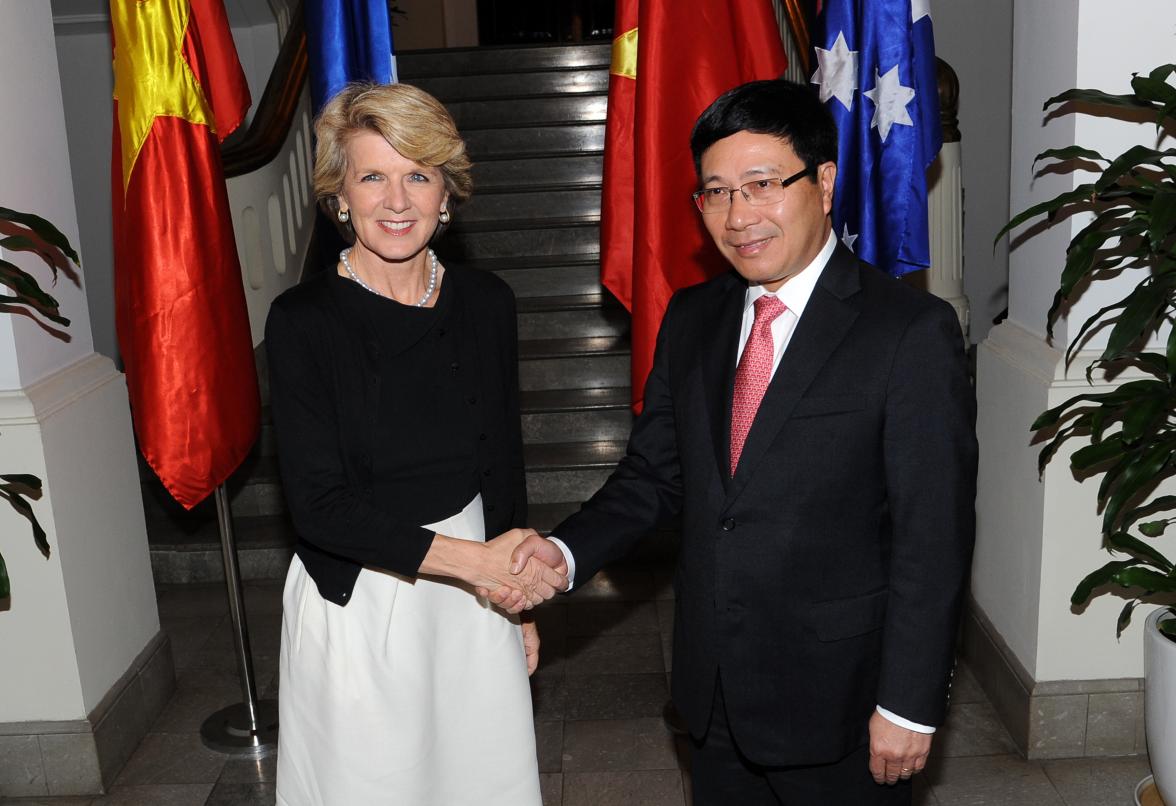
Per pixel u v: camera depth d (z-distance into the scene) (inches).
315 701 77.3
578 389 196.2
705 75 114.0
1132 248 105.4
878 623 69.0
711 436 71.0
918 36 116.7
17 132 111.1
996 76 221.8
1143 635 112.7
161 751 126.4
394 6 302.8
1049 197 111.0
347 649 76.0
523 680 82.2
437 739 79.2
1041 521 112.8
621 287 123.3
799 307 68.7
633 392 119.7
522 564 72.6
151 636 134.3
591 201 227.9
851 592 68.6
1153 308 88.6
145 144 113.0
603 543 77.5
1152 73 91.7
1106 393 105.7
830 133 66.0
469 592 79.3
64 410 114.7
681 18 113.7
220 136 126.9
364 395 74.7
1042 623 114.7
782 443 67.3
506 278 213.3
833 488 67.1
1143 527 97.9
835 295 67.7
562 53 259.9
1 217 99.5
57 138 118.8
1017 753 119.2
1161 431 104.0
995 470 125.8
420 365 76.2
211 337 116.2
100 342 229.3
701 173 66.9
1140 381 94.7
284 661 80.3
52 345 117.1
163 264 113.8
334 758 76.7
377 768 76.3
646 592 162.4
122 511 127.6
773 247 65.5
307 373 73.3
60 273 119.1
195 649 151.3
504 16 407.8
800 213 65.2
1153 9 101.3
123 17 112.3
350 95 72.8
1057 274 110.4
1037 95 112.8
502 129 241.1
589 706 133.1
